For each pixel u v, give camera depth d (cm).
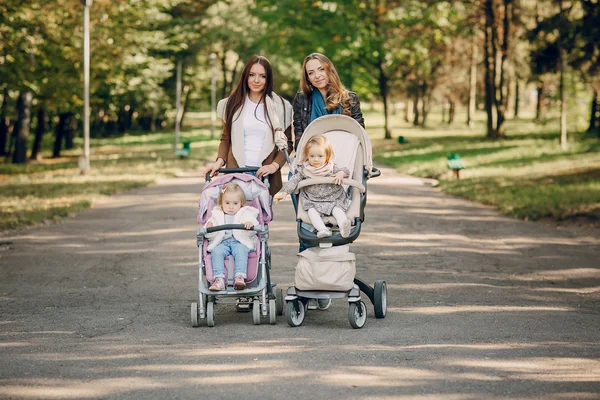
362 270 1116
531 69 3800
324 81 817
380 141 5384
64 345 697
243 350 669
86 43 3059
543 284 1012
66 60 3203
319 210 769
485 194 2133
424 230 1538
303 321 805
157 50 5181
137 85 4603
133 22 3734
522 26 4803
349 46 4575
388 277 1062
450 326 764
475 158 3434
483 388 546
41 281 1058
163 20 4784
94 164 3803
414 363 618
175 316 835
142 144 6119
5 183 2677
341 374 585
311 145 763
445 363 618
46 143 6806
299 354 651
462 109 12006
